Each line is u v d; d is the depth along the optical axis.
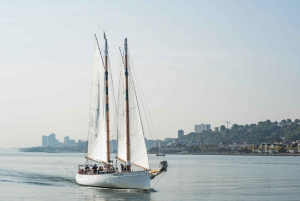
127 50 87.31
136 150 85.81
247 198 86.69
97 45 96.56
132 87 86.12
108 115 94.00
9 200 80.19
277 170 187.62
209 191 97.38
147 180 84.88
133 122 86.00
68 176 132.62
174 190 98.75
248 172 170.12
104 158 94.06
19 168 179.12
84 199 80.19
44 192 89.88
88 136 99.25
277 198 87.12
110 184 89.19
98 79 96.94
